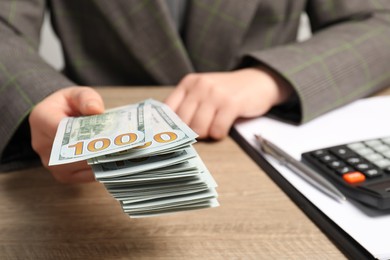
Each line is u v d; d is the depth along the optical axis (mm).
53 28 807
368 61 630
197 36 782
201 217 360
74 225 357
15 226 358
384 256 292
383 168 389
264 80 580
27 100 477
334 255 309
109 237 339
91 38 788
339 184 378
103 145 323
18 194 409
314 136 499
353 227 326
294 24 849
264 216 359
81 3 764
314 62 592
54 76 526
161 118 378
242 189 402
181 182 307
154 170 303
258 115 558
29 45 626
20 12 684
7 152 473
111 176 293
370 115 553
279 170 423
